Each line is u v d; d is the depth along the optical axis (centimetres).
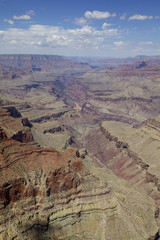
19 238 7631
